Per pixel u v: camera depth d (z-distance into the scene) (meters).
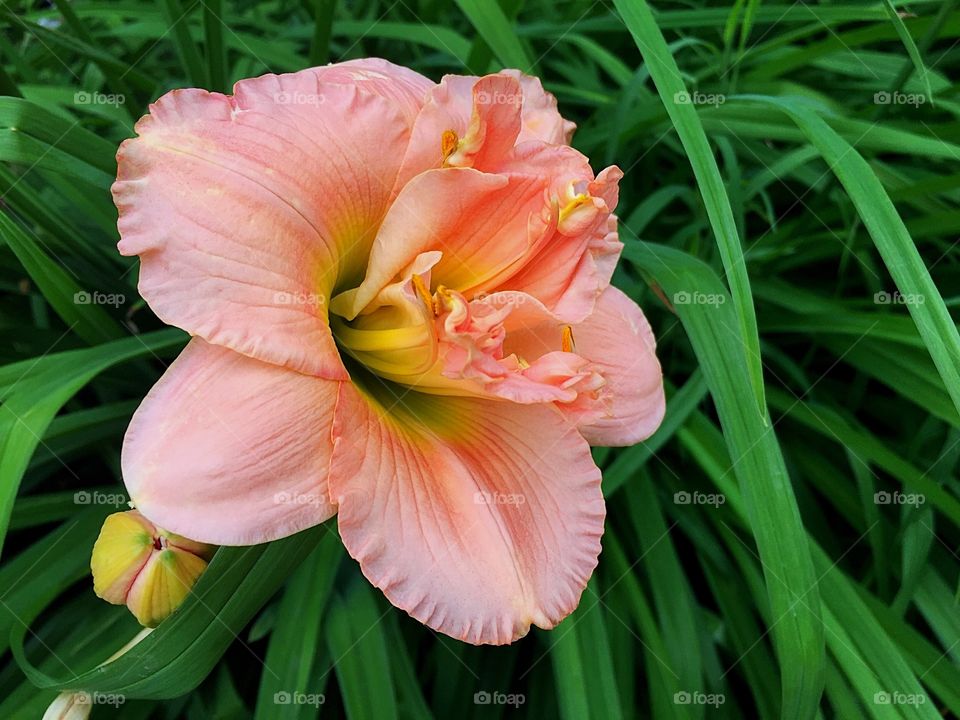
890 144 0.28
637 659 0.29
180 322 0.18
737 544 0.28
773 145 0.37
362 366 0.22
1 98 0.23
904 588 0.27
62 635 0.25
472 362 0.19
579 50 0.40
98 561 0.21
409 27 0.34
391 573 0.19
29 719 0.23
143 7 0.36
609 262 0.22
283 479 0.19
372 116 0.20
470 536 0.20
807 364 0.32
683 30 0.38
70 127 0.24
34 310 0.30
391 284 0.21
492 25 0.29
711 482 0.30
